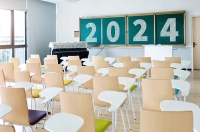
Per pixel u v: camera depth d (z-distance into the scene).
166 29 9.45
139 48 10.05
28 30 9.62
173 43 9.39
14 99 2.56
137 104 4.74
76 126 1.67
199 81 7.02
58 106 4.61
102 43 10.59
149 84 2.84
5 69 5.09
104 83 3.16
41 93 2.69
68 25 11.23
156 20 9.57
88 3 10.75
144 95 2.90
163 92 2.79
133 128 3.52
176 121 1.54
